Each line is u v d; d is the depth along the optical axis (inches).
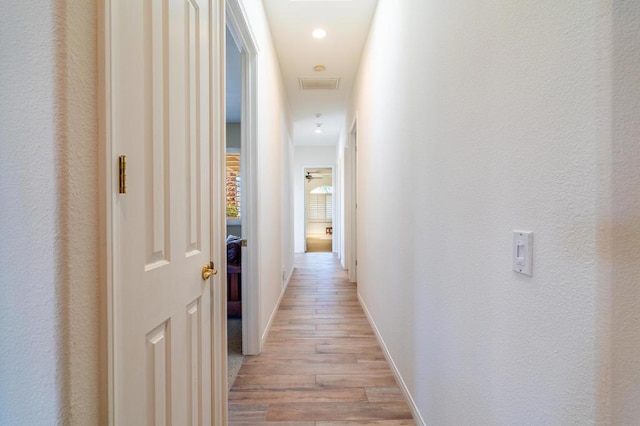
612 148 21.0
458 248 42.3
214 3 48.6
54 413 22.3
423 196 55.8
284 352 89.8
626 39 20.6
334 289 163.3
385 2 84.0
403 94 67.7
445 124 46.2
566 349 24.3
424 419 55.6
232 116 188.5
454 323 43.6
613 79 20.9
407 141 65.0
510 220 31.1
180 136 37.9
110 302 25.5
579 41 22.9
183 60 38.6
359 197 137.6
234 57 120.3
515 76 30.1
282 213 146.4
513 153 30.5
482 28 35.9
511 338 31.0
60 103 21.7
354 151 173.2
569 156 23.9
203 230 44.8
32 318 22.3
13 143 22.1
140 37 29.8
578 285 23.2
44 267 22.1
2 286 22.4
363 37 113.0
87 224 23.8
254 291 87.7
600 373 21.7
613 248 21.1
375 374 77.7
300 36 112.1
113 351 26.0
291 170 193.8
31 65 21.8
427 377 54.2
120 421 27.0
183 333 39.1
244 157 87.1
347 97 170.1
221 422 51.7
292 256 203.2
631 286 20.9
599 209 21.6
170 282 35.7
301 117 204.2
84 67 23.4
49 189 21.8
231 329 107.7
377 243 97.7
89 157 23.9
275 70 119.7
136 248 29.4
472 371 38.7
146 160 30.9
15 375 22.5
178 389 37.7
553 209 25.5
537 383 27.4
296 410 63.8
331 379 75.4
